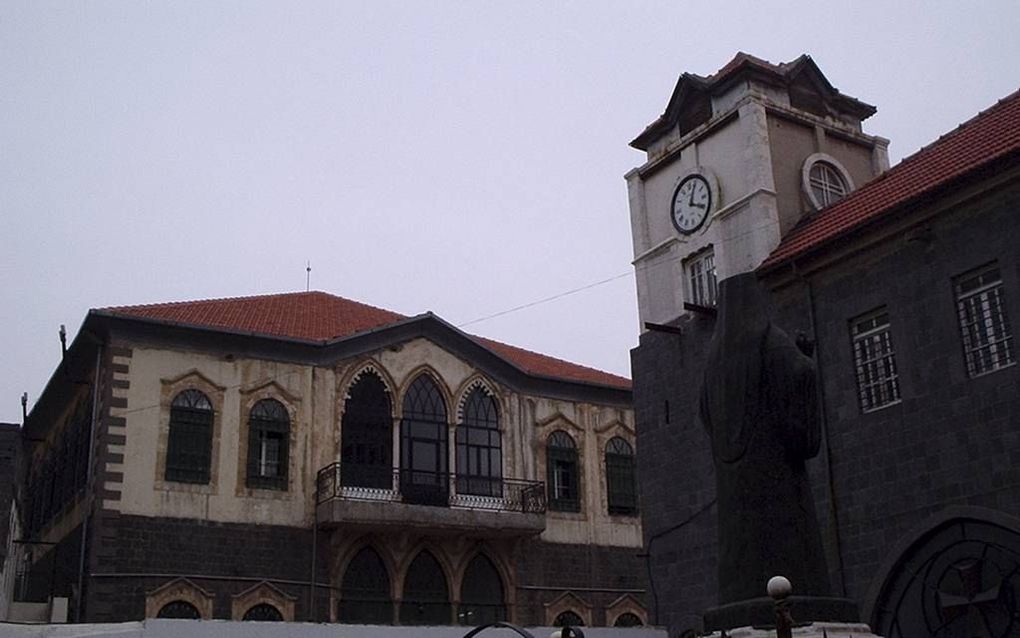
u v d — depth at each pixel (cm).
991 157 2047
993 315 2084
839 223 2464
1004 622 1927
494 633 2248
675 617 2656
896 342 2245
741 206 2758
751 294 1230
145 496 3070
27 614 3095
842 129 2983
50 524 3706
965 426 2072
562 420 3909
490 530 3475
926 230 2203
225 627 1972
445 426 3619
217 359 3300
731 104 2883
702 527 2630
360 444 3444
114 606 2934
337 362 3481
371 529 3306
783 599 919
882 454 2228
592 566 3781
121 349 3167
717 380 1209
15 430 4038
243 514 3191
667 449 2791
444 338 3694
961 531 2044
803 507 1155
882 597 2162
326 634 2052
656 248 3011
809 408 1164
